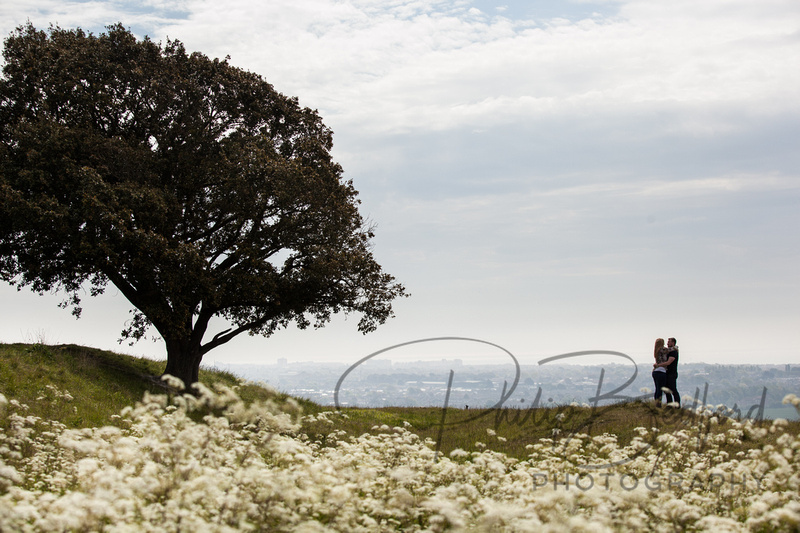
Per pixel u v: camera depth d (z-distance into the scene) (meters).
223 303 24.02
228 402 9.16
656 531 7.53
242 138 25.14
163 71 24.41
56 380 19.34
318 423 18.34
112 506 6.45
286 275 24.94
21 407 14.84
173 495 7.09
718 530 6.59
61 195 22.41
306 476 8.01
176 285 21.86
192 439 8.05
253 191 23.59
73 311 24.92
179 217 23.52
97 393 19.67
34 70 23.31
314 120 28.20
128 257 22.62
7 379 17.92
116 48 24.77
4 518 6.02
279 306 25.06
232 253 24.70
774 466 8.93
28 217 20.67
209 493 7.21
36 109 23.77
